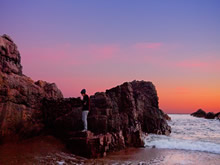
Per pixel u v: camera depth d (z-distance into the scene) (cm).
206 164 1048
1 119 1159
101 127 1397
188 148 1445
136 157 1179
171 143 1587
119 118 1585
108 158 1141
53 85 1697
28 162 919
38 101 1480
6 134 1177
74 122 1367
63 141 1305
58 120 1395
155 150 1400
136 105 2103
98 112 1459
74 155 1117
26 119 1321
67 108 1462
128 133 1597
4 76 1250
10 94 1236
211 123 4081
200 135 2150
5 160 908
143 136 1833
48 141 1273
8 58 1365
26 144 1188
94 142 1151
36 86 1512
